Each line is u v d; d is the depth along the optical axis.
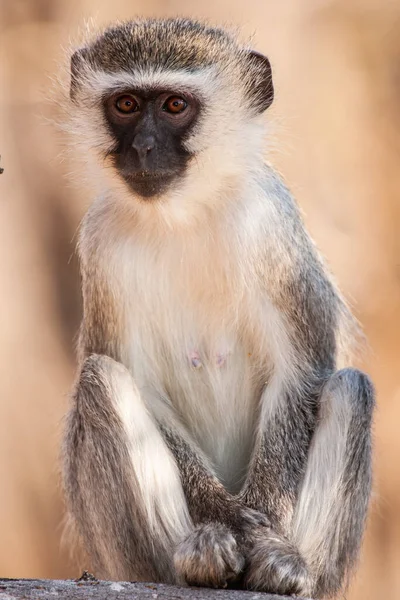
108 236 11.99
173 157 11.71
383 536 22.98
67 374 24.03
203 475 11.41
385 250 23.38
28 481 23.02
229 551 10.61
